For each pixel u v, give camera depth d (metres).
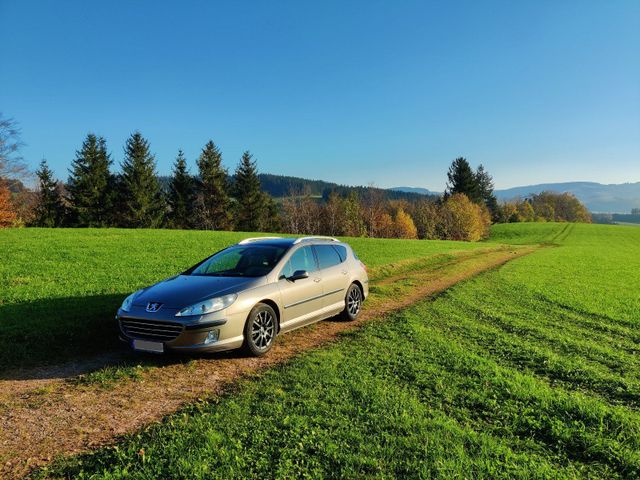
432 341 7.36
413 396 4.86
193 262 15.73
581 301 12.56
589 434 4.00
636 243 75.44
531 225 111.44
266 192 76.31
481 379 5.46
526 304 12.02
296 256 7.80
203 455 3.47
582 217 161.50
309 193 77.62
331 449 3.59
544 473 3.33
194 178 66.44
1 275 11.77
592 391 5.38
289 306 7.14
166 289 6.55
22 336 6.77
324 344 7.23
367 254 25.30
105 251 17.69
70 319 7.73
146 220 58.59
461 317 9.76
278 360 6.32
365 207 84.38
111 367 5.90
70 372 5.77
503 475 3.27
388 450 3.59
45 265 13.67
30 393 5.03
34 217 57.94
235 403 4.59
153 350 5.91
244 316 6.25
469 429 4.05
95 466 3.43
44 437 3.98
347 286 8.95
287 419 4.12
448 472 3.27
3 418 4.36
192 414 4.41
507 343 7.48
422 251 30.19
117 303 9.16
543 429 4.18
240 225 69.31
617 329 9.17
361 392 4.87
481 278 18.02
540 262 28.17
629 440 3.96
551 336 8.17
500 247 47.59
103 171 59.12
